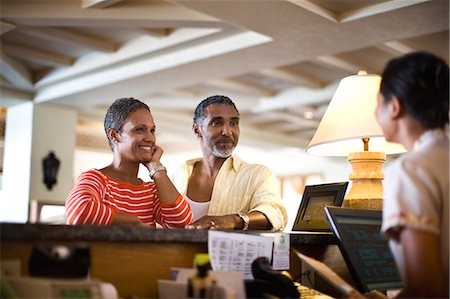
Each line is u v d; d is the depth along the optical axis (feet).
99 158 48.88
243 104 32.91
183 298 5.12
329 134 8.51
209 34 20.86
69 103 29.63
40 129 29.60
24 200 29.14
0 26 19.89
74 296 4.45
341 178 53.67
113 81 25.34
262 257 5.82
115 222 7.06
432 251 4.57
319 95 30.09
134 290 5.51
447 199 4.72
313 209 8.29
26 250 4.91
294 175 57.11
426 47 23.08
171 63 23.12
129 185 7.80
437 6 16.78
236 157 9.00
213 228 7.44
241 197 8.73
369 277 6.57
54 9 18.89
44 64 26.61
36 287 4.46
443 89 5.01
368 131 8.25
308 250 7.38
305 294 6.15
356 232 6.88
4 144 30.99
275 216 8.29
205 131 8.89
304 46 20.48
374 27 18.53
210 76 24.71
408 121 5.06
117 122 7.86
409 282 4.64
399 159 4.96
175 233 5.69
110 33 22.50
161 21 19.10
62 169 30.17
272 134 42.86
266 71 26.94
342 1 17.49
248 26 18.61
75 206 7.01
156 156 7.93
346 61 25.13
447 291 4.71
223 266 5.62
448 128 5.09
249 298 5.64
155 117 35.65
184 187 9.08
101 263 5.32
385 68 5.25
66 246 4.64
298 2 16.96
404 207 4.67
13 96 28.86
